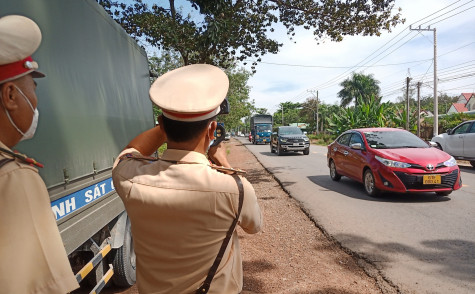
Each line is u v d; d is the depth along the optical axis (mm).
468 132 12086
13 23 1094
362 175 8203
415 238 5039
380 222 5855
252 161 17016
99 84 3125
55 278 1041
